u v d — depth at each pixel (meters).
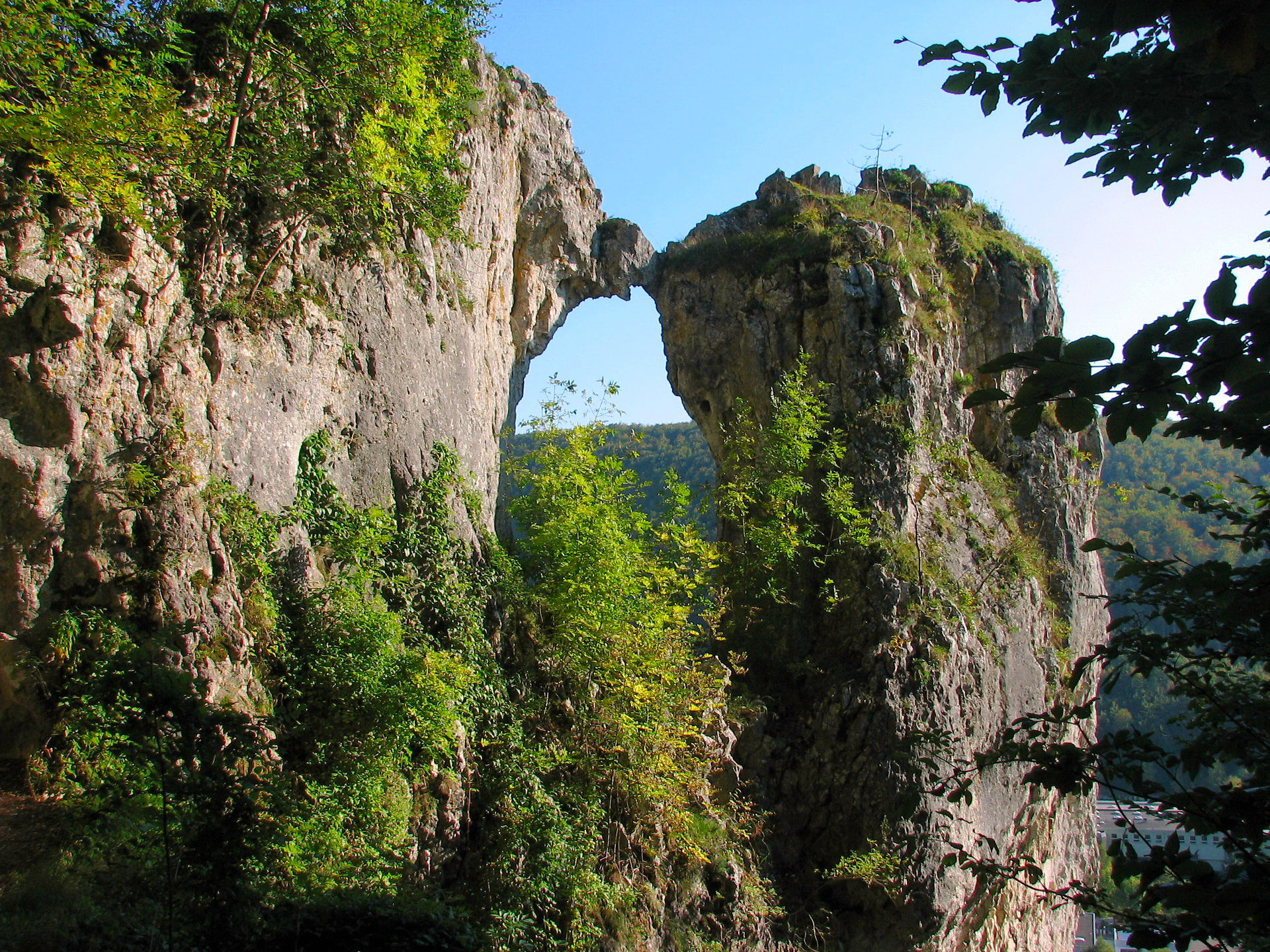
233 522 9.44
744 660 18.33
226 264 10.41
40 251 8.21
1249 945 3.18
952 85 3.74
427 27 12.16
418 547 12.73
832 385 20.23
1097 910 3.89
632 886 12.40
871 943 15.69
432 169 12.67
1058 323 24.66
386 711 9.23
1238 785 3.75
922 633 17.72
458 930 8.01
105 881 6.05
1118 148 3.82
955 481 20.75
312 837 7.75
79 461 8.23
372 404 12.59
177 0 10.33
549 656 13.72
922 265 22.56
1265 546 4.34
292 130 11.14
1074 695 21.47
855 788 16.50
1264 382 2.67
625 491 15.86
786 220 23.39
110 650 7.55
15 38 7.86
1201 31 2.38
